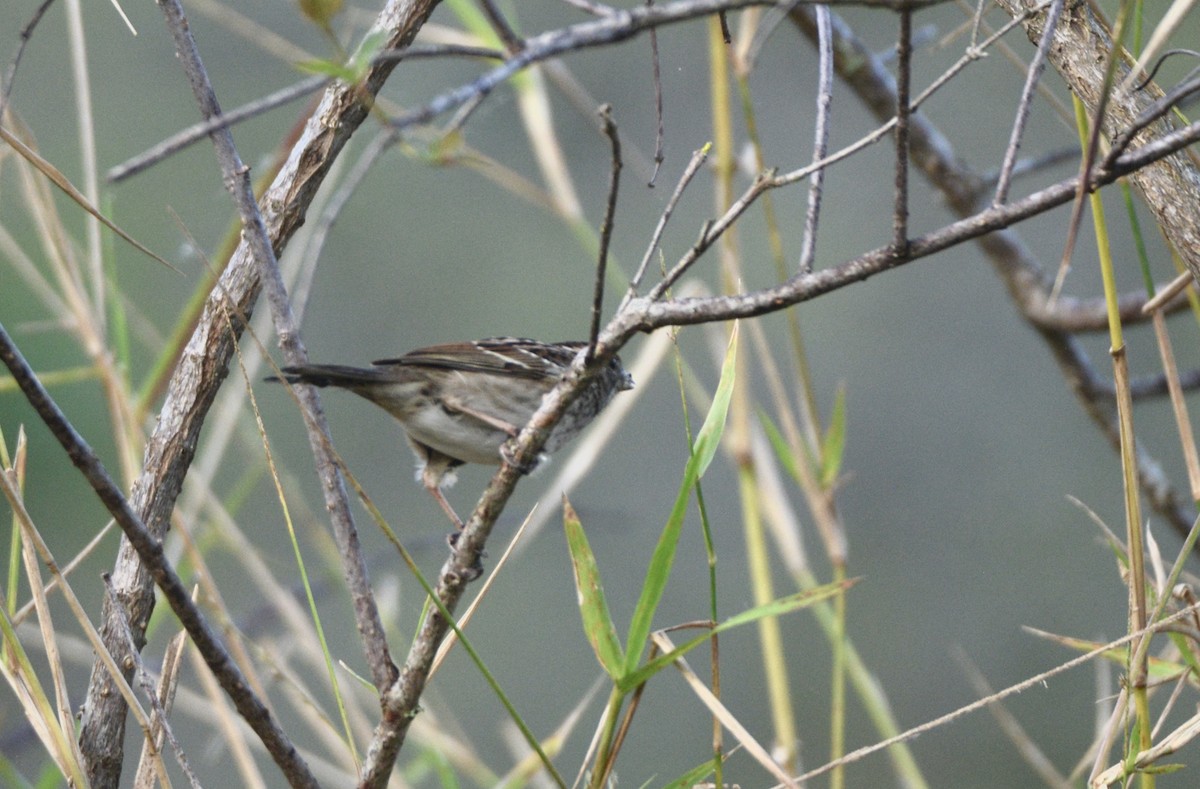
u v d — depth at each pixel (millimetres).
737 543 14062
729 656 13586
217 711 5832
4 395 12047
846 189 14250
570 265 14062
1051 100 5961
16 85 13641
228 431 7238
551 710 13180
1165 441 13328
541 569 13828
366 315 14109
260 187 6395
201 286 6578
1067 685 12750
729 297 3887
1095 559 13141
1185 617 4945
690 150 14195
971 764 12570
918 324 14203
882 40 13867
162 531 5168
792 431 7449
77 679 10734
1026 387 13969
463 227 14180
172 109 13781
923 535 13484
